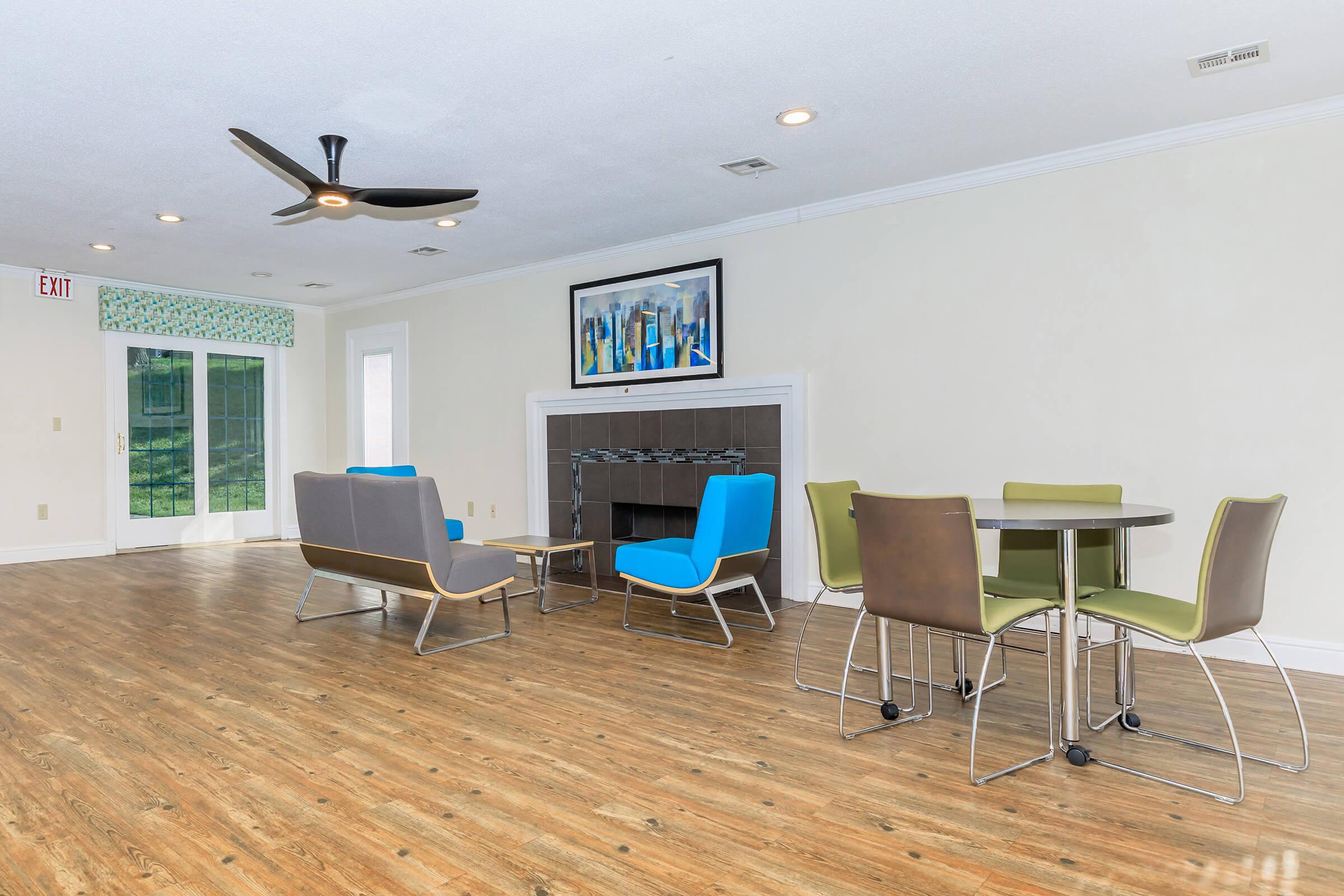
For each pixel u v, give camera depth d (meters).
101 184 4.28
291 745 2.61
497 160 4.00
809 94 3.28
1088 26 2.75
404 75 3.05
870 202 4.61
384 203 3.67
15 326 6.42
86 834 2.02
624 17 2.66
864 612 2.65
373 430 7.91
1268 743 2.60
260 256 6.01
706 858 1.91
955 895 1.75
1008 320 4.20
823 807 2.17
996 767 2.43
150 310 7.07
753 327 5.16
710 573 3.84
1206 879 1.80
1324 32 2.80
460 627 4.28
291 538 8.05
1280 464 3.50
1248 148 3.56
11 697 3.10
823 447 4.86
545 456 6.35
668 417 5.55
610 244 5.75
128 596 5.10
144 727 2.77
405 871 1.85
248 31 2.70
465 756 2.52
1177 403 3.74
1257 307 3.54
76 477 6.76
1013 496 3.43
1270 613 3.53
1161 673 3.41
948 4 2.61
